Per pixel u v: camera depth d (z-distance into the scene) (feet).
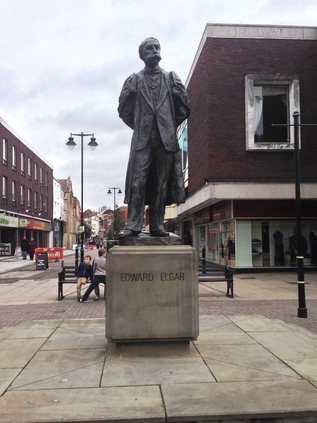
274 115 64.13
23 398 12.73
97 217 531.50
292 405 12.09
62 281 40.14
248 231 64.85
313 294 41.75
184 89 19.72
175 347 17.24
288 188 62.18
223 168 62.44
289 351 17.56
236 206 63.93
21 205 153.07
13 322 28.27
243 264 64.54
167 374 14.71
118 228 180.45
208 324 22.94
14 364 16.02
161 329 16.96
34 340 19.63
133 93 19.40
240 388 13.39
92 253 160.66
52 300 39.70
